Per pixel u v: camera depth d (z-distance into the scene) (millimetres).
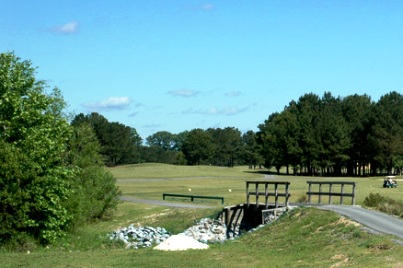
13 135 27469
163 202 56906
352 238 25625
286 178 109375
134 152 176625
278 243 28391
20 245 25766
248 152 186875
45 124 28828
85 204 40250
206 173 126812
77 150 45000
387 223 28203
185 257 21859
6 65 28938
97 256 22281
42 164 26750
